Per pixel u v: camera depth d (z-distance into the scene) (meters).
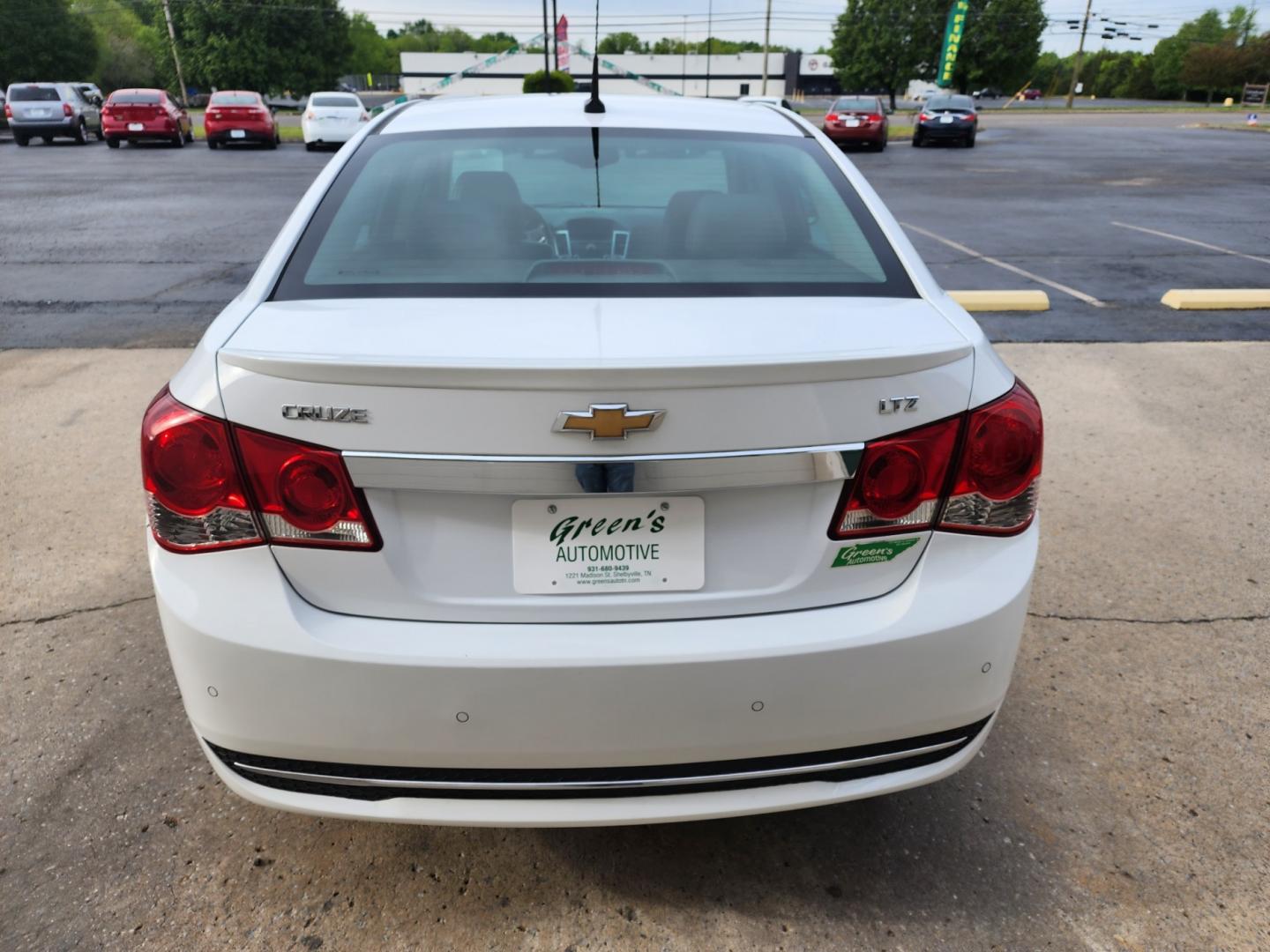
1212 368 5.64
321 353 1.57
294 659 1.59
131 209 12.71
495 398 1.52
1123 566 3.41
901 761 1.80
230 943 1.90
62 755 2.41
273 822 2.21
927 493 1.67
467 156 2.39
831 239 2.17
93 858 2.10
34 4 54.03
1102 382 5.41
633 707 1.62
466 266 1.99
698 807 1.72
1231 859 2.13
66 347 5.98
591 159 2.39
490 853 2.14
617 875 2.08
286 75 64.38
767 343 1.64
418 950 1.89
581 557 1.63
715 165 2.41
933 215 12.41
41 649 2.85
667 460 1.55
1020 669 2.82
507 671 1.58
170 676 2.73
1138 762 2.44
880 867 2.11
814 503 1.66
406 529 1.61
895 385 1.62
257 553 1.61
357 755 1.65
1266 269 8.63
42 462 4.21
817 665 1.64
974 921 1.97
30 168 18.94
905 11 69.44
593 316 1.75
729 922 1.96
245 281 8.10
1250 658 2.88
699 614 1.66
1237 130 36.62
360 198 2.22
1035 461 1.75
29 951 1.87
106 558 3.40
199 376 1.62
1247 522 3.75
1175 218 12.13
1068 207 13.25
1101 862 2.12
